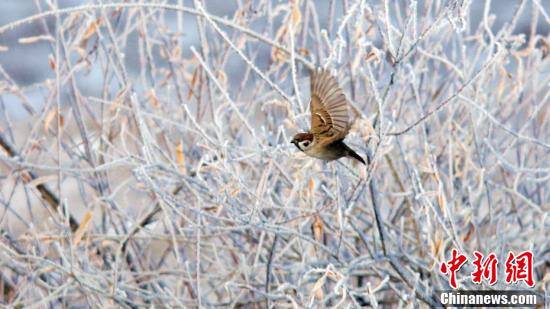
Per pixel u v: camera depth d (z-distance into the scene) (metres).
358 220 10.98
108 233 10.94
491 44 9.92
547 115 11.01
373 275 10.20
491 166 10.66
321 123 7.09
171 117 11.19
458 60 11.85
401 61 8.34
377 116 8.97
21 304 9.80
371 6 9.26
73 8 8.70
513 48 10.55
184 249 11.11
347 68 10.84
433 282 9.75
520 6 10.08
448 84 10.84
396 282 10.52
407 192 9.80
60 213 9.87
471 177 11.05
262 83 11.05
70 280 9.52
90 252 10.75
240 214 9.11
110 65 10.98
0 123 12.56
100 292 9.20
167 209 9.93
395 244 10.54
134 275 10.73
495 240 10.48
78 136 12.48
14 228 13.36
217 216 9.39
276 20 12.66
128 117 11.24
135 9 10.99
